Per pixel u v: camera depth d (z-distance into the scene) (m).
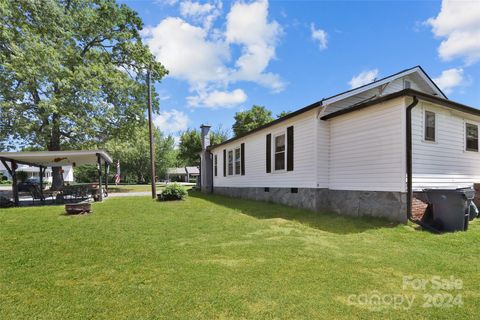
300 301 2.52
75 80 16.00
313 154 8.38
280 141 10.27
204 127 18.09
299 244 4.53
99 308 2.42
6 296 2.68
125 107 19.23
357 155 7.49
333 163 8.30
